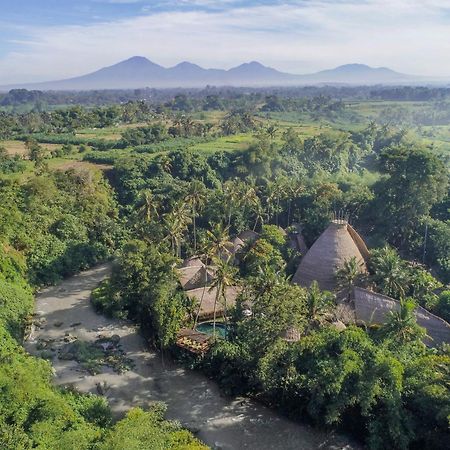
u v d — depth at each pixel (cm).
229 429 5119
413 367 4991
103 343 6812
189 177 13675
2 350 5509
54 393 4878
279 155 14825
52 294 8450
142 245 7669
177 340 6431
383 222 10275
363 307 6925
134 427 4112
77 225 10150
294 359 5131
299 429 5134
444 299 7300
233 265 8756
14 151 15238
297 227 10625
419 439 4638
